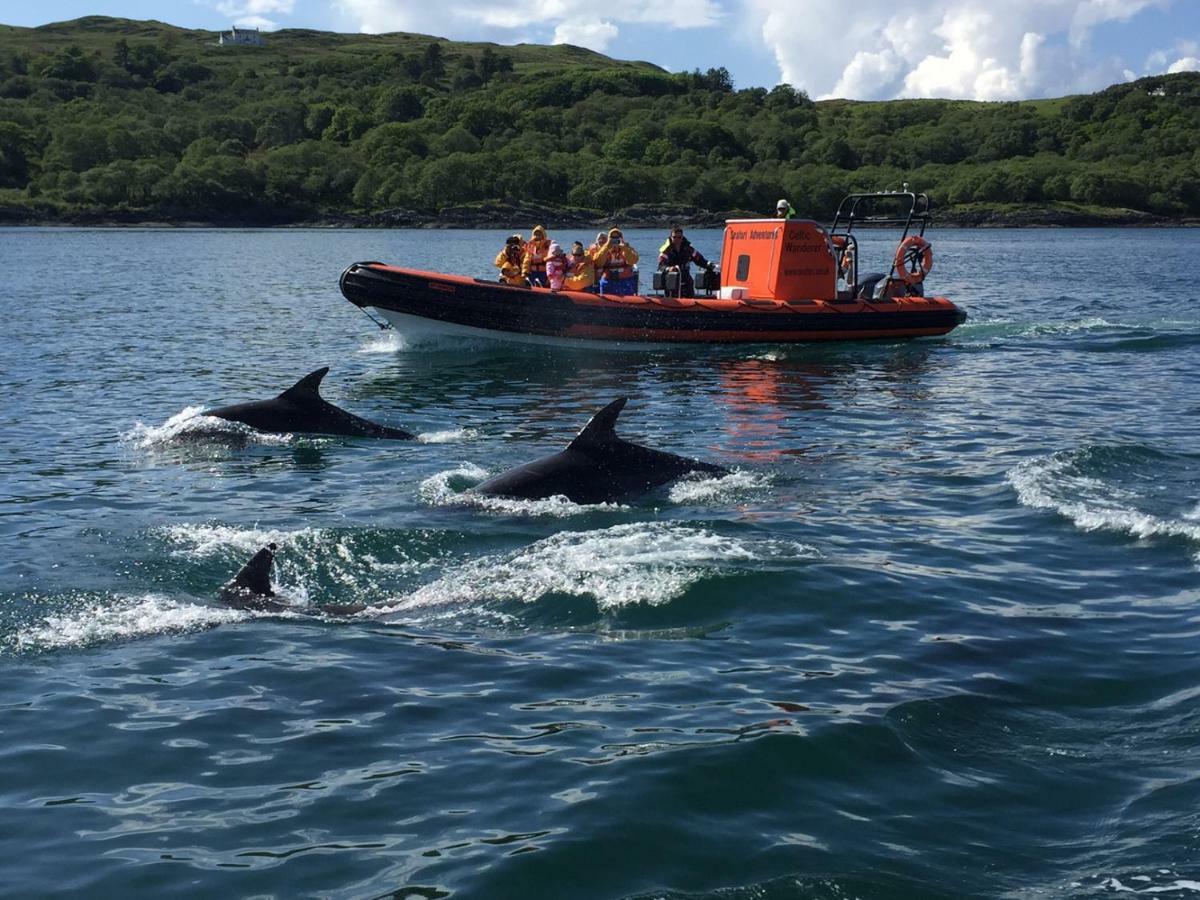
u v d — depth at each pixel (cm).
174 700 777
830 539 1116
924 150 17062
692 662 834
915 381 2133
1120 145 16712
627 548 1064
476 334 2520
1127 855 584
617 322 2508
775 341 2612
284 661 838
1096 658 837
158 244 9081
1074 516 1180
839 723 729
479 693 785
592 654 850
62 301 3978
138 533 1141
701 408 1862
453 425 1731
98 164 15225
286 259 6869
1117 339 2733
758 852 593
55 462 1477
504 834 610
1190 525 1135
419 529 1123
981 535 1135
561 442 1591
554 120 19088
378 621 916
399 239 10506
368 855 594
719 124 17600
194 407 1898
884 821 621
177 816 634
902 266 2834
